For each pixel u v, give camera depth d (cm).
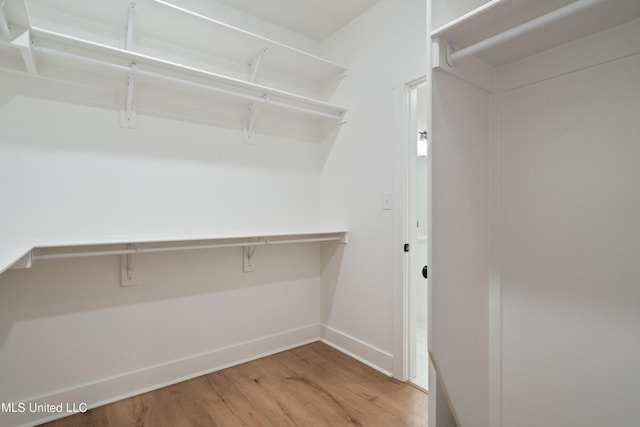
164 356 203
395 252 212
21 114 163
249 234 208
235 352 231
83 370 177
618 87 108
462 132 124
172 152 208
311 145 278
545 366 125
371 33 232
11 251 116
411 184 209
